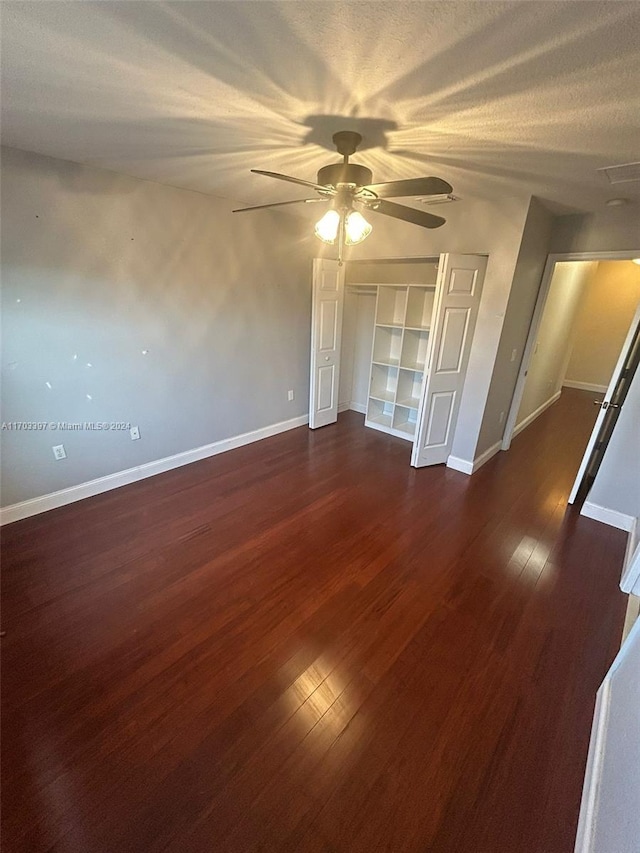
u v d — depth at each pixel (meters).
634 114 1.46
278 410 4.52
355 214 1.86
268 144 2.02
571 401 6.40
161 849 1.23
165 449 3.55
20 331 2.49
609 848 1.07
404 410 4.74
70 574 2.34
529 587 2.36
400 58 1.20
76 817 1.30
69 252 2.56
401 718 1.62
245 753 1.49
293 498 3.25
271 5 0.98
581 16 0.97
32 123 1.82
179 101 1.56
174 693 1.69
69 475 2.98
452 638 2.00
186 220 3.08
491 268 3.19
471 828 1.30
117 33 1.13
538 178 2.35
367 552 2.62
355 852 1.24
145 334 3.11
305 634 2.00
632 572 2.29
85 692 1.68
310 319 4.47
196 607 2.14
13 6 1.00
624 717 1.37
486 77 1.28
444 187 1.54
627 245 3.10
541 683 1.78
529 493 3.43
